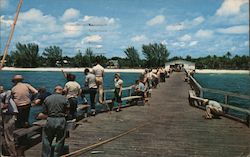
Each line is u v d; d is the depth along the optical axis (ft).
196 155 24.00
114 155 23.79
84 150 24.79
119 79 45.55
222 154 24.31
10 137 21.50
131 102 53.36
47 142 21.59
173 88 90.33
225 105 41.24
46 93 28.09
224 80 231.50
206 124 35.96
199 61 411.54
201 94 50.62
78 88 32.55
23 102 25.23
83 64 410.72
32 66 420.36
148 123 36.09
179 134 30.86
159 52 393.09
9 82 179.83
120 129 32.73
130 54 413.18
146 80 64.80
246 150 25.38
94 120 37.58
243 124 36.14
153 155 23.88
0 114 19.79
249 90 142.41
